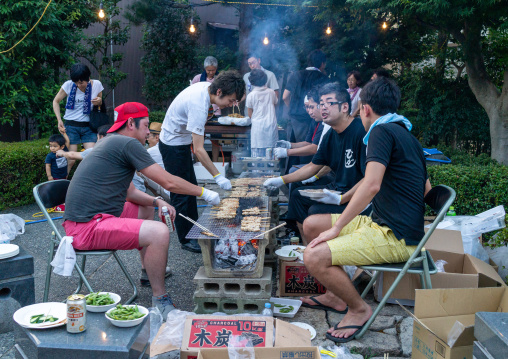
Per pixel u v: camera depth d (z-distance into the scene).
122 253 4.70
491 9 5.86
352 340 2.97
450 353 2.32
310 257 2.90
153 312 3.01
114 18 15.01
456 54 9.76
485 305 2.58
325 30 11.70
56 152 6.27
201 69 15.15
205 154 4.18
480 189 5.36
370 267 2.92
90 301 2.56
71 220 3.14
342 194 3.79
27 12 8.84
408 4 6.25
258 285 3.47
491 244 4.22
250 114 7.32
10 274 3.12
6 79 8.77
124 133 3.49
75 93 6.82
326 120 3.72
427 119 9.73
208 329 2.58
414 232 2.91
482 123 9.41
